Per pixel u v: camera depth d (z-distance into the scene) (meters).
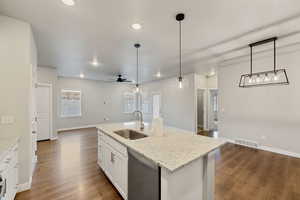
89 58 3.98
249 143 4.11
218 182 2.41
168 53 3.56
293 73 3.38
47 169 2.86
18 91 2.14
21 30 2.15
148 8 1.87
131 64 4.62
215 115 7.00
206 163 1.70
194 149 1.65
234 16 2.04
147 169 1.45
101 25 2.28
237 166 2.98
